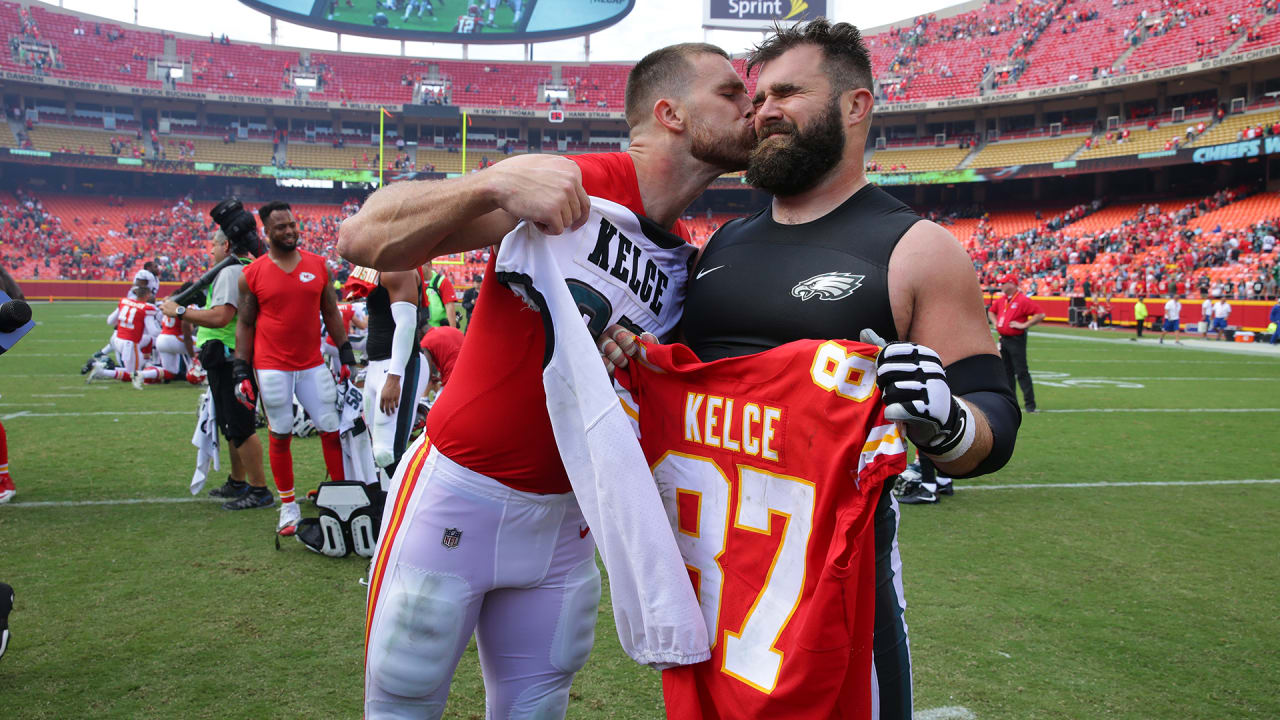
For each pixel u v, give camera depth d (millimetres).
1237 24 35906
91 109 46188
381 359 5004
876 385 1484
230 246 5566
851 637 1508
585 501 1782
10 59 43344
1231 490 6461
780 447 1638
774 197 1953
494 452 1952
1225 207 33406
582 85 51594
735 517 1727
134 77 46281
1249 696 3115
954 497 6242
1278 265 26656
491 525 1993
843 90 1827
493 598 2133
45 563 4449
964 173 40031
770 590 1654
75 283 36812
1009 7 46188
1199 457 7770
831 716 1546
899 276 1726
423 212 1712
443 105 48344
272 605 3904
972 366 1688
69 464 6828
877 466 1460
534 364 1915
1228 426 9492
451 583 1990
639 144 2039
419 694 2025
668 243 2059
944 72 44812
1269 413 10461
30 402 10141
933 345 1705
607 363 1868
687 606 1704
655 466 1873
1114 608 3984
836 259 1798
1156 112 39594
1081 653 3482
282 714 2900
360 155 48938
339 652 3404
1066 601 4070
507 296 1933
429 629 1985
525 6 50125
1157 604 4039
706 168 2057
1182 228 33094
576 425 1778
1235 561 4707
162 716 2877
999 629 3729
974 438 1476
